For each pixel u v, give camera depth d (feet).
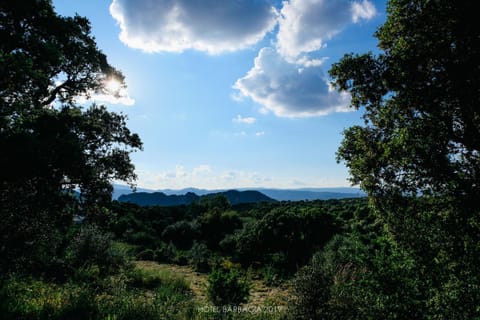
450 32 16.56
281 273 49.08
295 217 59.93
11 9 26.84
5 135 21.07
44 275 32.96
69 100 38.99
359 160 21.59
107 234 49.19
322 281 21.26
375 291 17.79
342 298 20.33
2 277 24.85
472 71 16.02
